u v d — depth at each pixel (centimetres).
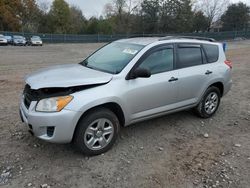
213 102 589
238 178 371
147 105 460
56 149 429
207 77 552
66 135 376
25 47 3734
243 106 681
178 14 6253
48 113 367
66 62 1709
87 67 480
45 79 398
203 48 562
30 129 390
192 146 459
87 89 391
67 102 371
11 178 355
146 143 462
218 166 398
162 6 6275
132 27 6944
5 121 536
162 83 470
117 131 430
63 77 402
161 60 482
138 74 427
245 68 1338
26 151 422
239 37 5138
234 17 6794
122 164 395
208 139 489
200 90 545
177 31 6312
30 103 386
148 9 6359
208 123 562
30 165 385
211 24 7025
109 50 516
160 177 368
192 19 6400
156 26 6372
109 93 402
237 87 897
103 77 410
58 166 385
